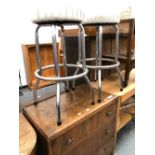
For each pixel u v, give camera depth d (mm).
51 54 2305
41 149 673
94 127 836
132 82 1300
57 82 724
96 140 889
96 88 1126
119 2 1408
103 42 1350
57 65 711
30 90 2217
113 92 1098
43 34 2281
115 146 1155
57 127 655
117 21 916
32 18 652
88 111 785
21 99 1825
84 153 819
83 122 746
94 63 1314
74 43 1312
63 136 657
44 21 628
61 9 596
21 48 2213
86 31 1226
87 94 1016
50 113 777
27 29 2174
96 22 886
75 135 722
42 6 609
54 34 667
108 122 955
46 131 628
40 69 861
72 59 1363
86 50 1270
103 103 875
